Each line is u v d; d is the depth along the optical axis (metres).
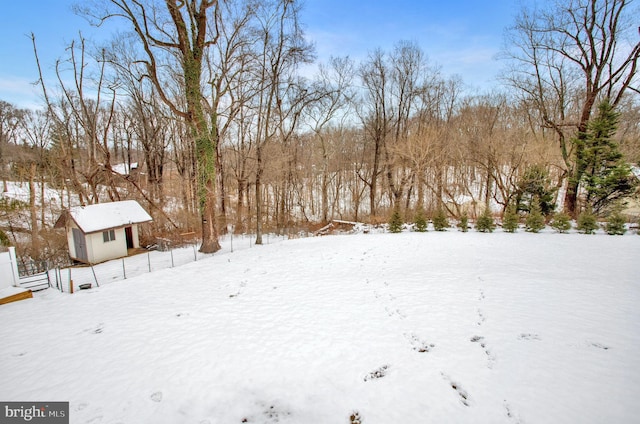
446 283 9.20
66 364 6.04
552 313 6.78
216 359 5.98
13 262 10.41
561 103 20.50
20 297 9.64
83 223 16.09
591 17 17.14
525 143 20.92
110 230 16.97
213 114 16.98
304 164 32.09
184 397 5.00
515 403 4.37
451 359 5.49
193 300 9.09
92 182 22.30
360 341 6.34
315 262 12.76
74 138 26.31
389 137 28.23
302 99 19.66
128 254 18.03
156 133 26.03
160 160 27.89
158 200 26.86
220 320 7.68
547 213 19.72
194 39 15.07
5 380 5.62
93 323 7.80
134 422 4.54
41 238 20.77
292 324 7.27
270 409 4.72
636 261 10.51
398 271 10.90
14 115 35.75
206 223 16.84
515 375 4.91
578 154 18.69
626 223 17.11
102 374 5.68
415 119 29.00
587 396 4.36
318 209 35.62
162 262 15.70
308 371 5.49
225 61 17.48
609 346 5.46
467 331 6.35
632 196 17.41
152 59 14.08
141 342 6.75
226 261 13.67
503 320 6.65
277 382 5.26
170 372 5.64
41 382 5.52
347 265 12.12
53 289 10.77
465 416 4.26
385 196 35.25
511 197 22.28
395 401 4.66
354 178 33.75
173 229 24.23
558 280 8.85
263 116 21.88
